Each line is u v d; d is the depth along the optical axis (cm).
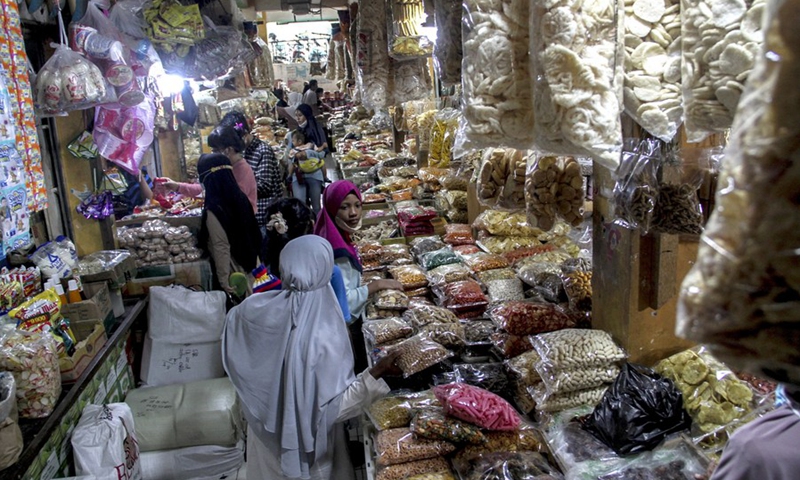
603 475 166
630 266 199
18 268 284
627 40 118
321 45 1758
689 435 179
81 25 281
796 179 48
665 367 196
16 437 196
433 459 192
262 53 582
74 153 334
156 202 506
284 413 215
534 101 118
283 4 591
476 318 289
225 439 314
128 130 328
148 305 363
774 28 50
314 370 216
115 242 374
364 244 403
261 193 538
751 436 110
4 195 186
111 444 249
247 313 223
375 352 257
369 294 316
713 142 166
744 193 51
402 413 207
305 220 333
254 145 546
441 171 502
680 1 115
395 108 667
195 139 744
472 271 334
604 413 181
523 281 309
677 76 117
